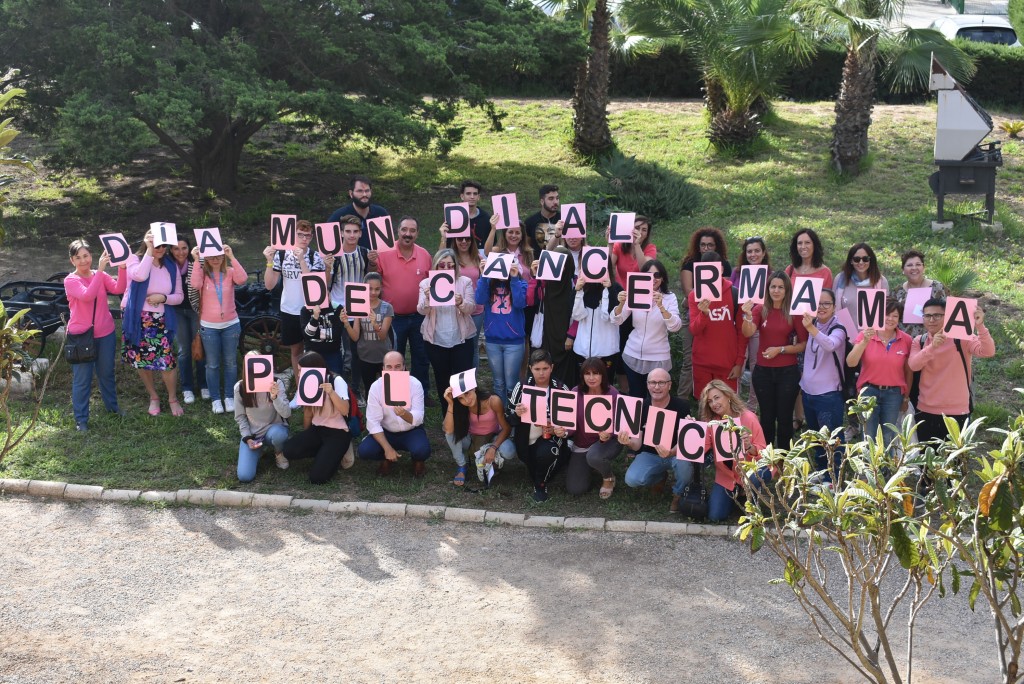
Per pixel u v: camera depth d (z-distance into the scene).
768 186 17.34
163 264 10.05
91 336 9.76
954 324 7.73
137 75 14.55
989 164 14.22
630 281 8.80
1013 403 9.98
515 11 17.77
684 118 22.25
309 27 15.73
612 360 9.45
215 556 7.78
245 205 17.92
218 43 15.32
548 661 6.43
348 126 15.61
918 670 6.29
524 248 9.96
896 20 24.89
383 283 10.06
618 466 9.35
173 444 9.63
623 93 24.86
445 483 9.00
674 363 10.74
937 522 7.74
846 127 17.42
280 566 7.63
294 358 10.35
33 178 19.47
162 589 7.32
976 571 4.63
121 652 6.55
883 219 15.37
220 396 10.42
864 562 4.94
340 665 6.41
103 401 10.34
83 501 8.64
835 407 8.52
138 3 15.03
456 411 8.76
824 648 6.53
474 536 8.09
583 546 7.92
